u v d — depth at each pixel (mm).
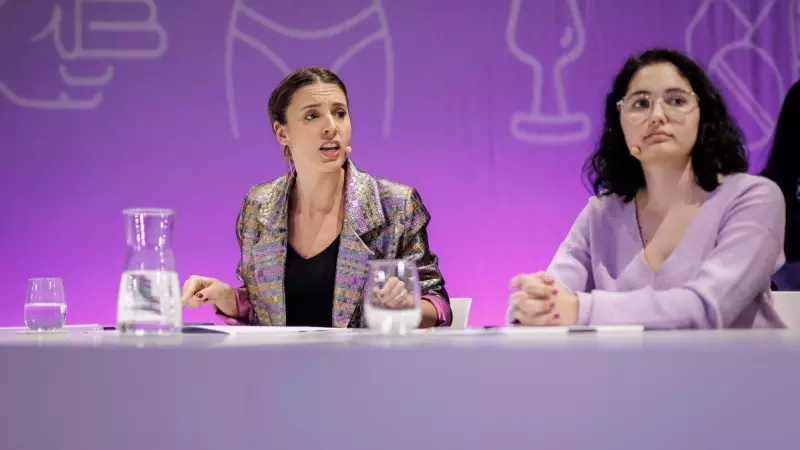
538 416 1252
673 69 2768
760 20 6391
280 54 6410
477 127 6418
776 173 5684
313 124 3465
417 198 3568
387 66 6414
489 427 1258
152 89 6410
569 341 1460
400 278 1892
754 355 1233
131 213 1882
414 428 1271
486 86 6418
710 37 6398
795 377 1229
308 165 3496
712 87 2787
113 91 6414
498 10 6418
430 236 6414
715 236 2639
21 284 6387
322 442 1288
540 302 2154
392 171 6418
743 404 1230
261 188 3746
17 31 6406
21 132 6418
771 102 6379
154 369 1335
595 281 2912
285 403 1298
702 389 1234
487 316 6387
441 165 6418
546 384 1252
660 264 2771
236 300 3418
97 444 1353
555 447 1247
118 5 6410
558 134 6406
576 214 6398
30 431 1374
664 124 2713
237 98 6406
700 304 2152
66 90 6422
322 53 6414
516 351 1259
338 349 1292
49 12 6414
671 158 2768
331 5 6414
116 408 1347
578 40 6406
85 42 6414
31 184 6414
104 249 6410
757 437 1227
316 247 3514
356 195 3512
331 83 3564
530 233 6402
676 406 1235
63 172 6410
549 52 6398
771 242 2504
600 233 2947
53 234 6410
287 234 3541
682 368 1237
